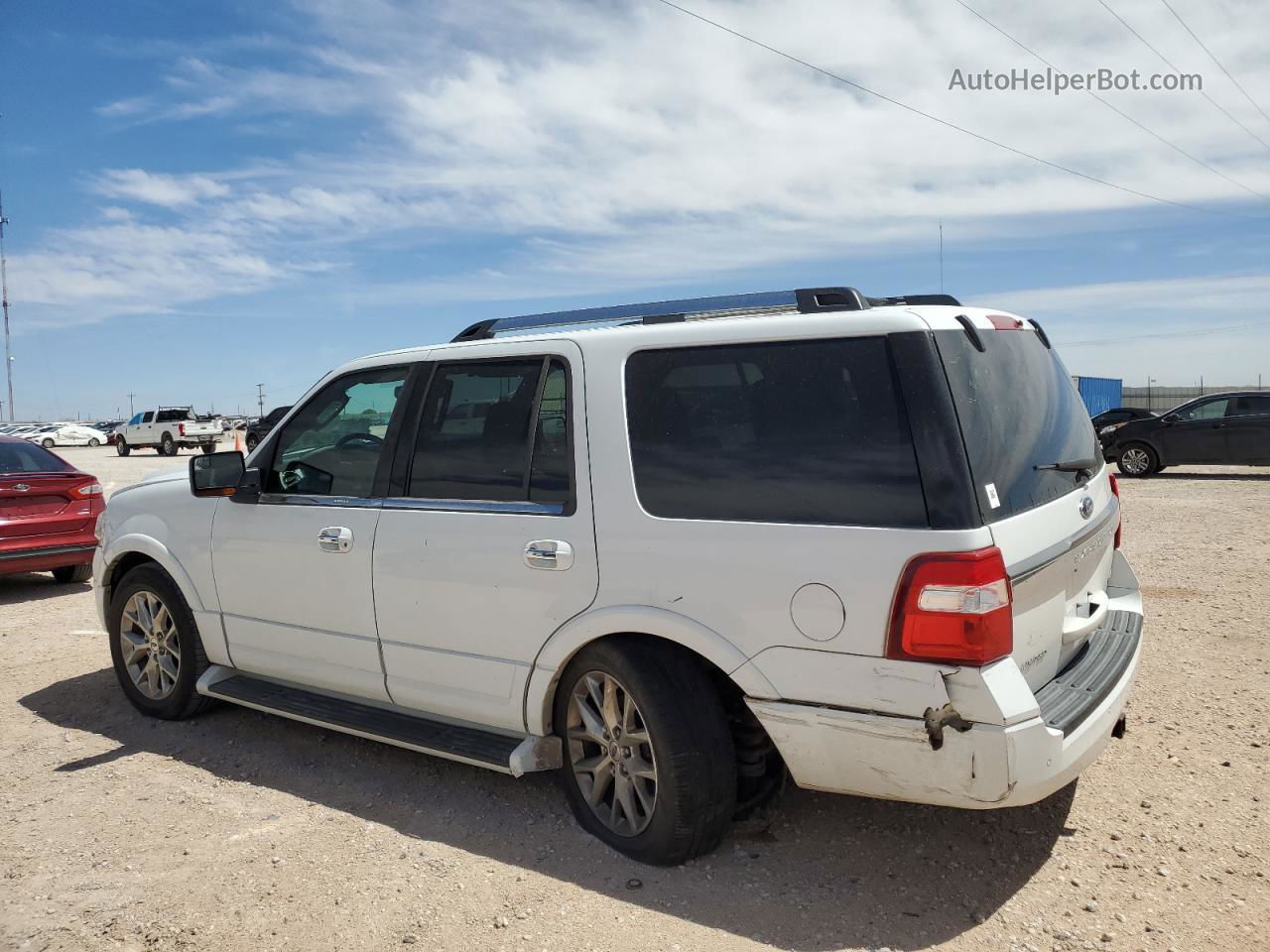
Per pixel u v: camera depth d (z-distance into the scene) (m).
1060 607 3.32
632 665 3.35
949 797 2.87
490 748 3.76
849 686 2.95
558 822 3.78
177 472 5.32
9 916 3.20
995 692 2.76
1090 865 3.32
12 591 9.05
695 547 3.22
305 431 4.54
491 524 3.71
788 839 3.56
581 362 3.60
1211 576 7.78
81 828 3.85
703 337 3.36
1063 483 3.39
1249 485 15.52
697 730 3.28
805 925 3.00
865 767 2.98
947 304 3.60
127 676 5.26
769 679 3.09
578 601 3.47
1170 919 2.98
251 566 4.57
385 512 4.06
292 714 4.43
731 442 3.23
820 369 3.11
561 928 3.03
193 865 3.52
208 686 4.84
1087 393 41.25
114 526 5.27
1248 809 3.69
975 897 3.14
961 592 2.76
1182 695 4.94
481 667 3.78
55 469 9.04
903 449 2.91
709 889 3.23
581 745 3.65
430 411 4.05
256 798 4.11
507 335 4.30
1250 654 5.58
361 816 3.90
